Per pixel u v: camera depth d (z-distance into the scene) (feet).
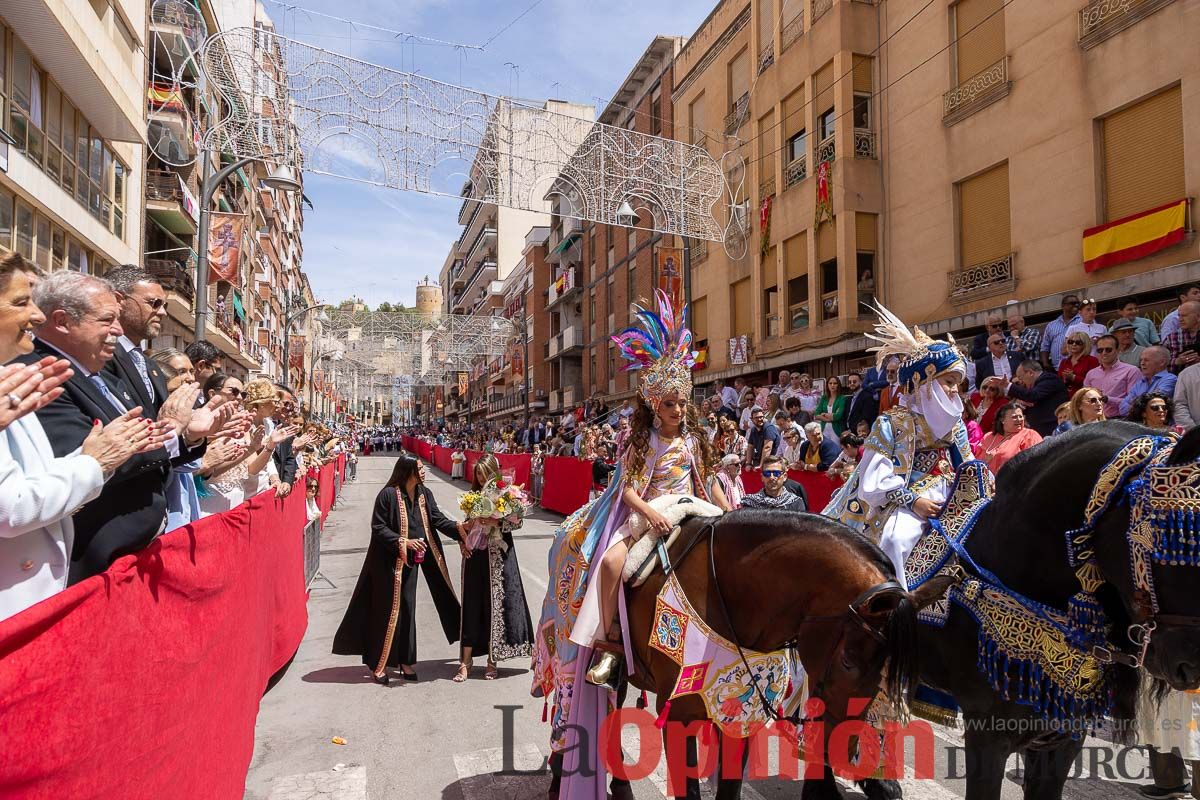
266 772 13.97
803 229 58.44
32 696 5.17
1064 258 38.45
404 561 19.77
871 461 11.76
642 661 10.52
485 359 191.42
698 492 11.55
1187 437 7.07
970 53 45.73
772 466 23.53
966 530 9.80
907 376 11.81
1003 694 8.71
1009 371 32.55
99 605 6.28
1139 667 8.16
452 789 13.23
